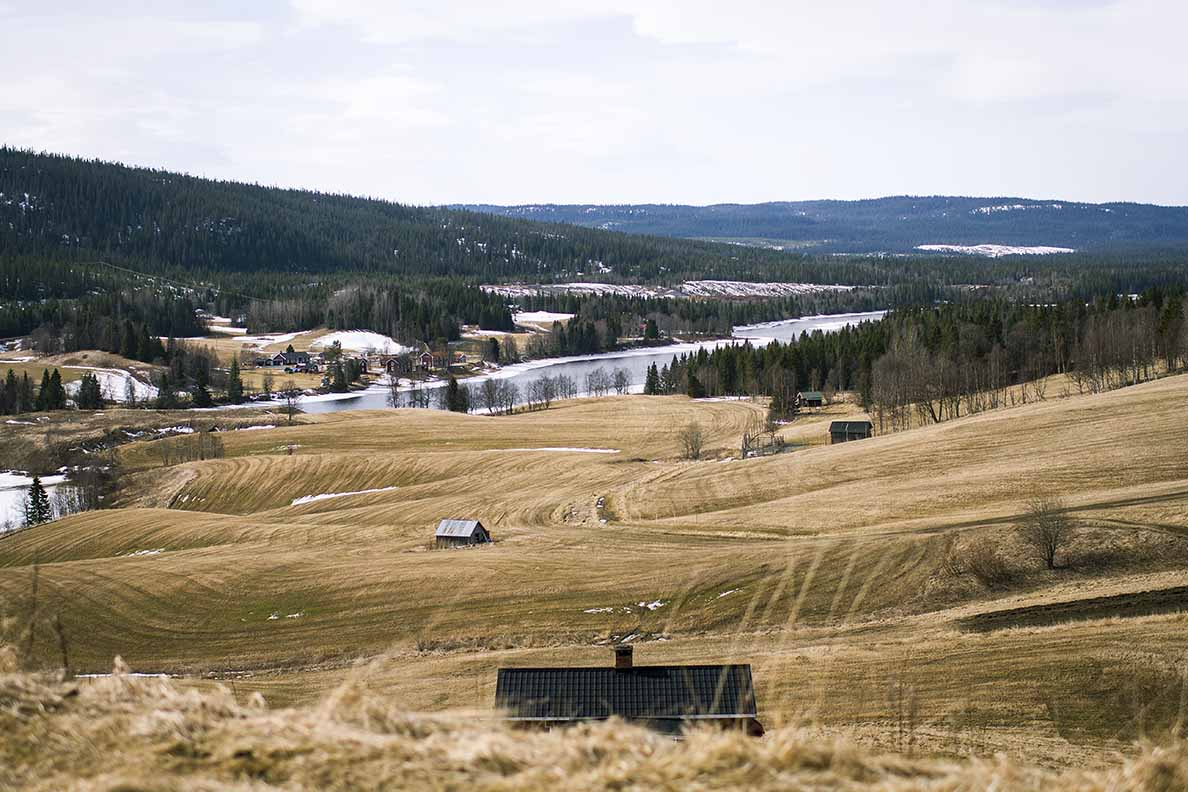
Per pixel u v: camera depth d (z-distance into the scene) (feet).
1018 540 158.61
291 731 22.36
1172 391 269.23
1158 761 21.43
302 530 258.78
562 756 21.33
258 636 160.66
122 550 252.83
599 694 61.52
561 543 216.95
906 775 21.53
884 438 293.02
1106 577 143.23
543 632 148.66
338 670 139.13
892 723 81.35
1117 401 269.03
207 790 18.98
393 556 206.18
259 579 189.16
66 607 176.55
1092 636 106.73
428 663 132.36
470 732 22.82
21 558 255.91
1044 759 74.13
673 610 151.74
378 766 20.43
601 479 306.55
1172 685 90.02
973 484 215.10
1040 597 137.28
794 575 157.99
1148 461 206.59
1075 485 199.93
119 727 22.48
